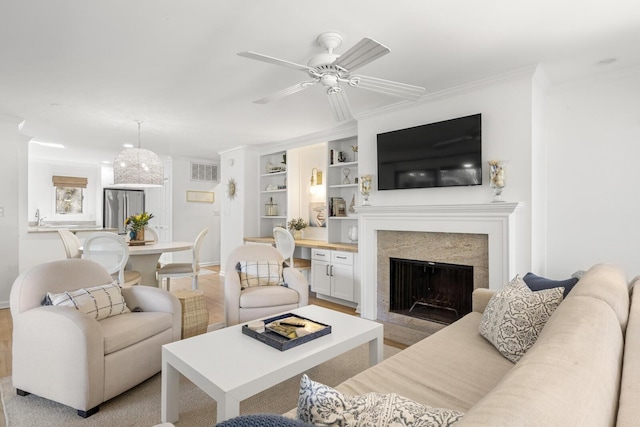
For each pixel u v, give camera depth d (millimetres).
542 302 1868
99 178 8477
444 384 1568
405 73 3014
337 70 2117
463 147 3262
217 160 7996
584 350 897
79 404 2025
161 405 2086
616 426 700
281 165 6188
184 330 2885
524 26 2268
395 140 3770
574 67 2900
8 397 2250
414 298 3807
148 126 4816
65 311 2115
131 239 4312
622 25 2256
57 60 2760
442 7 2057
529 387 709
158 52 2625
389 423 864
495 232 3047
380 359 2322
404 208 3613
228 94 3529
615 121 2980
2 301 4402
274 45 2512
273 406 2203
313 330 2131
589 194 3094
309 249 5773
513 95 3045
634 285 1911
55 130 5031
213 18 2176
